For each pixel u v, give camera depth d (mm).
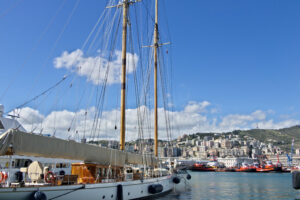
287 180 70750
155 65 36938
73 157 13094
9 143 9945
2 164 16062
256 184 54000
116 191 15469
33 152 10906
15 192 10352
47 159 18250
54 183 12422
